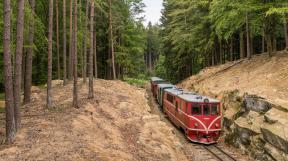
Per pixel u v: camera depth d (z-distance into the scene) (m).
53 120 16.27
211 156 18.36
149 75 102.12
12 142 12.46
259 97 20.14
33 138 12.98
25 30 20.70
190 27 46.09
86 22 31.34
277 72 25.03
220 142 22.45
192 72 58.75
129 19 48.59
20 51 13.70
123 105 24.48
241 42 38.34
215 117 21.80
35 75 37.25
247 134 19.52
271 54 30.31
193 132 21.92
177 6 57.19
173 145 18.09
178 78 66.44
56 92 27.12
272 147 16.70
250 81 26.28
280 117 17.09
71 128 14.91
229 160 17.58
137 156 13.31
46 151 11.45
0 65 24.23
